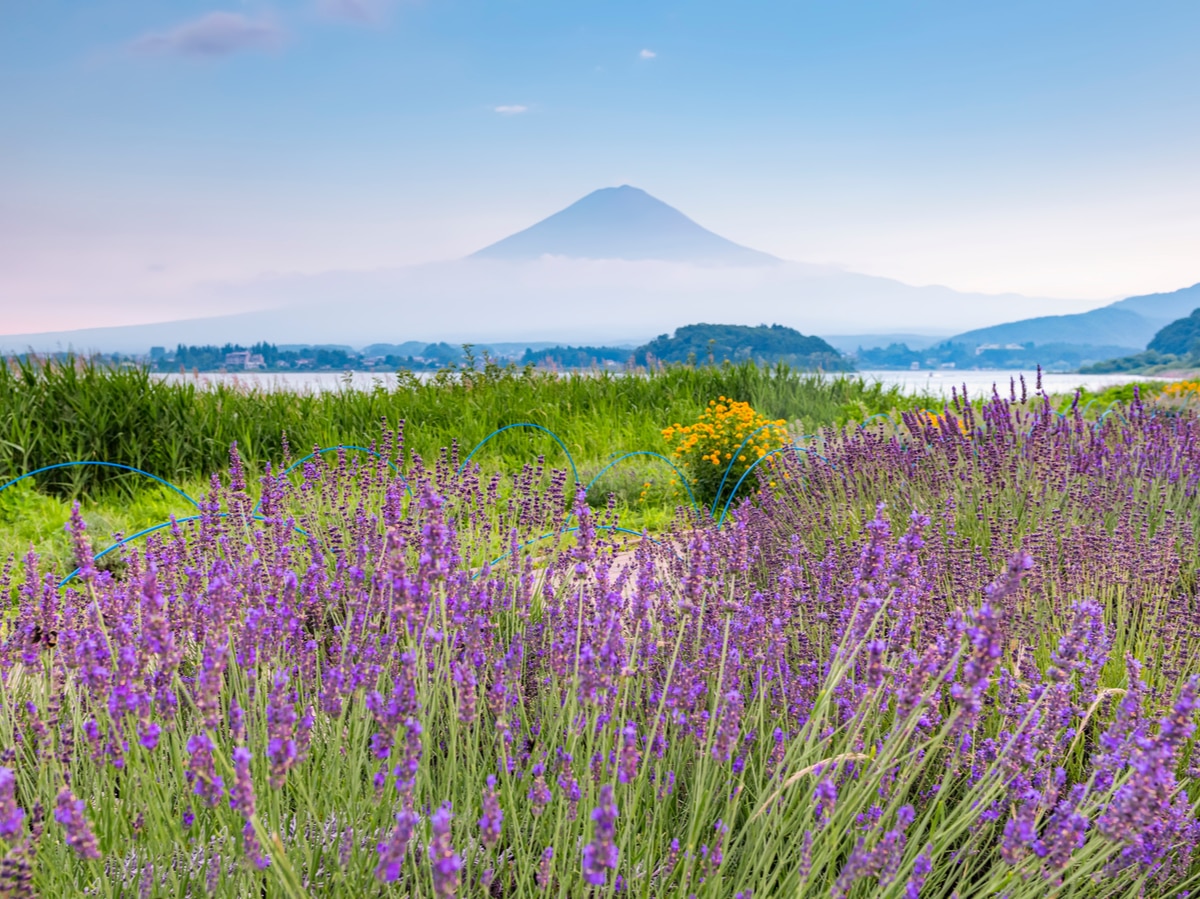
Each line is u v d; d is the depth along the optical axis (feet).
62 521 21.66
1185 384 42.57
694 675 7.40
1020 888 5.89
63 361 30.12
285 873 4.61
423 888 6.22
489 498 14.88
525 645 9.89
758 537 13.85
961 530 14.96
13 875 4.28
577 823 6.44
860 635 7.12
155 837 5.94
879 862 5.12
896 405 42.34
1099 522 13.53
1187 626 10.10
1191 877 6.89
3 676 7.54
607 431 36.01
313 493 16.08
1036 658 10.07
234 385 34.96
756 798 7.18
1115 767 6.53
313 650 7.70
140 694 5.83
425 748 6.64
